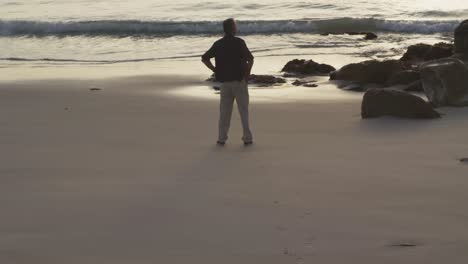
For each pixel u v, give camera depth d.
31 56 25.12
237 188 7.52
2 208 6.86
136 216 6.54
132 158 9.20
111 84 17.84
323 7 38.22
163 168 8.57
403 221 6.20
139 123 12.05
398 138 10.03
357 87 16.44
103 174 8.30
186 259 5.40
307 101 14.37
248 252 5.52
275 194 7.23
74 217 6.54
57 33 31.02
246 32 30.17
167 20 33.38
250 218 6.42
